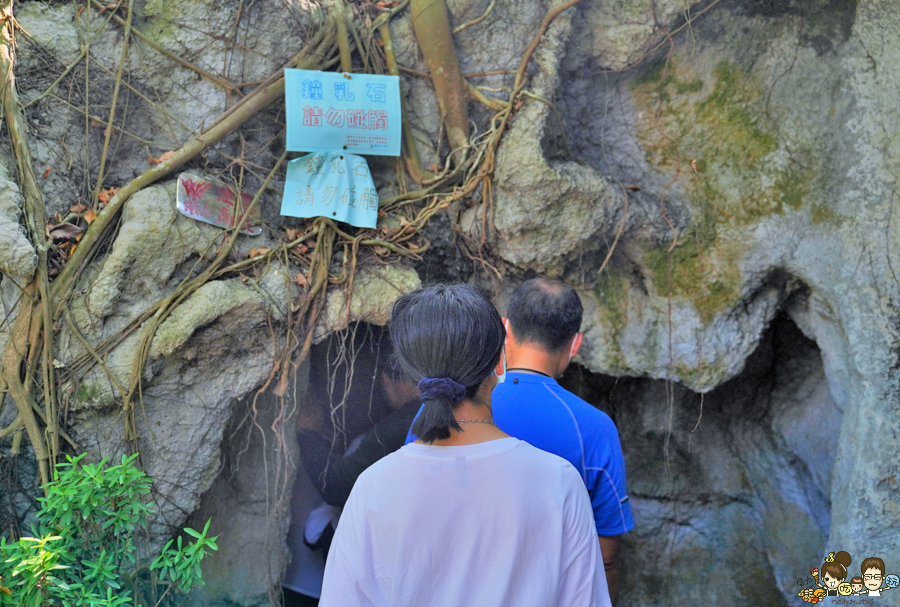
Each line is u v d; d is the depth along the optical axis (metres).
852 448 2.96
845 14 2.88
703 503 3.77
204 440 2.66
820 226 2.99
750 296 3.16
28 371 2.36
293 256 2.77
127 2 2.60
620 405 3.78
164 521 2.60
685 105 3.20
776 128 3.09
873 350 2.84
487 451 1.21
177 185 2.57
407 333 1.26
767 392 3.77
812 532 3.44
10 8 2.38
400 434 2.92
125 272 2.47
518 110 2.93
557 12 2.92
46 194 2.47
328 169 2.78
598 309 3.33
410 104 3.05
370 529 1.19
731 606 3.50
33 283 2.36
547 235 2.99
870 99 2.83
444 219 3.09
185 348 2.55
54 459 2.36
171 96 2.71
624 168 3.33
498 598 1.13
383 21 2.94
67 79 2.54
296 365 2.75
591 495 1.68
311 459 3.10
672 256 3.21
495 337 1.26
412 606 1.16
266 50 2.78
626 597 3.62
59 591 1.94
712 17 3.02
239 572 3.01
